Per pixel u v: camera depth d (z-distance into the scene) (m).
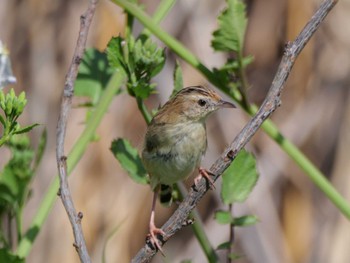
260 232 13.53
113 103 13.48
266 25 13.99
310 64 14.03
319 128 13.96
